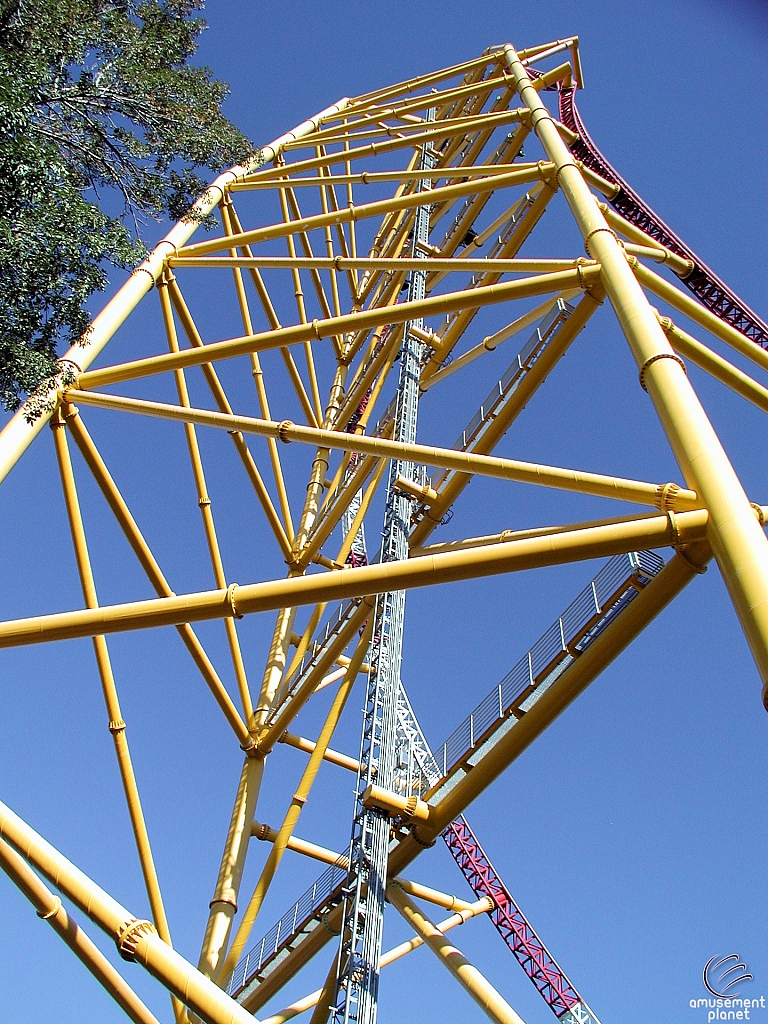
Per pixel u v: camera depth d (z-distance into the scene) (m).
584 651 10.03
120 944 8.30
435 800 12.55
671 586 8.84
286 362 20.97
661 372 8.16
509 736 10.43
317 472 22.22
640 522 7.44
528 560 7.70
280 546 18.17
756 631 6.14
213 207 18.12
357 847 11.51
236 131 11.74
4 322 8.42
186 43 11.87
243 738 15.23
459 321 18.41
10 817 8.90
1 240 7.95
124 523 12.83
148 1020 9.45
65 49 9.78
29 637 8.88
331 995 11.70
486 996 11.40
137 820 12.06
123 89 10.59
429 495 15.05
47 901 9.36
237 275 19.56
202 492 15.63
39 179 8.38
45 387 9.12
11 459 11.05
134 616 8.74
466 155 24.31
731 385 11.45
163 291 15.59
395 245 23.39
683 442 7.57
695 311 12.62
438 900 15.23
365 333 24.44
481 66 24.73
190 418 11.99
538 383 13.64
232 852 13.95
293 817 14.34
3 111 8.27
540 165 14.37
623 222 15.14
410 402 16.55
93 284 8.80
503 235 18.31
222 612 8.56
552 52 23.05
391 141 18.97
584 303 12.76
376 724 12.31
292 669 16.73
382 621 13.46
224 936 12.95
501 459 9.65
